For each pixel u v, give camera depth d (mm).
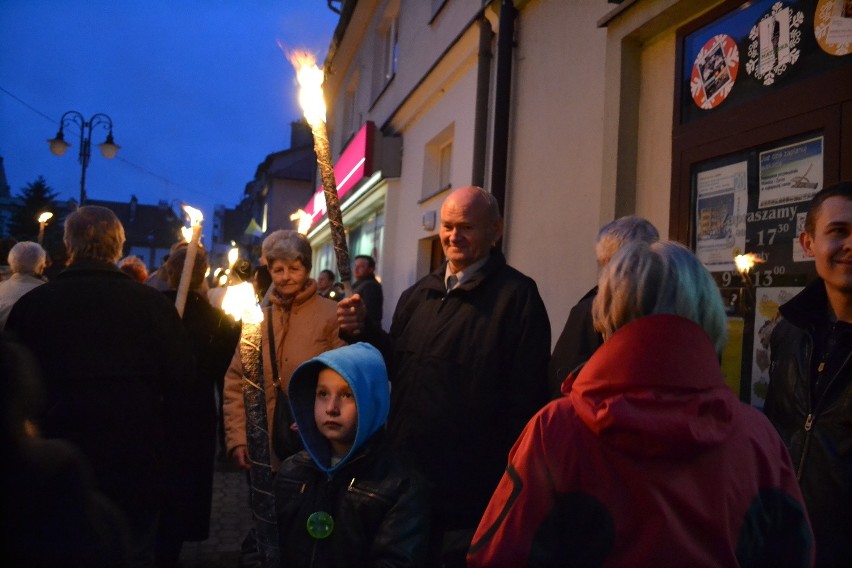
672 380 1014
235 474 5219
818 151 2451
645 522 989
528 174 4789
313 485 1769
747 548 1016
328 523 1689
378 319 6871
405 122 8125
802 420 1704
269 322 2740
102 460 2166
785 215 2586
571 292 4098
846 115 2318
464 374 2182
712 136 2986
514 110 5078
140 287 2418
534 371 2154
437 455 2145
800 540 1062
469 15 5922
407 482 1739
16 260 4035
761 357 2646
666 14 3271
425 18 7422
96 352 2219
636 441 990
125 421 2223
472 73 5898
